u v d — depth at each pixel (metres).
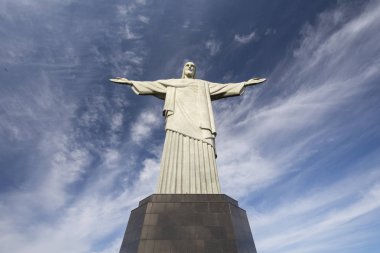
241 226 16.05
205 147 20.00
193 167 18.91
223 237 14.52
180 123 20.88
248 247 15.40
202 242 14.29
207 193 17.86
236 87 23.73
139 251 13.85
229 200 16.94
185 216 15.40
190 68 25.34
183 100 22.22
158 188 17.95
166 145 19.95
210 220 15.26
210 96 23.67
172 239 14.36
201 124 20.98
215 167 19.30
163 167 18.91
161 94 23.34
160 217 15.29
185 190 17.89
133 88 23.12
